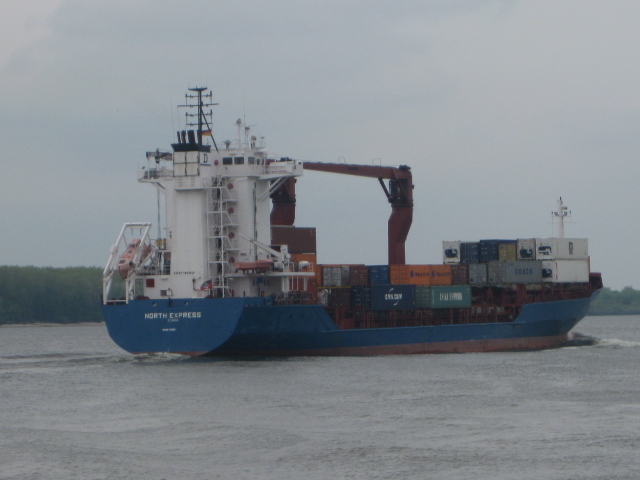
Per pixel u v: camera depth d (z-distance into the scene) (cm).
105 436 16025
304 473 13862
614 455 14625
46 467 14225
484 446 15200
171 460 14538
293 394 19538
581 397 19512
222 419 17188
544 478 13562
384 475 13750
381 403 18662
